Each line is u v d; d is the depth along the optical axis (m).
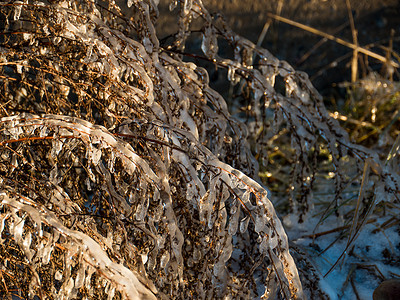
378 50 4.33
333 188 2.84
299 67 4.11
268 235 1.46
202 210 1.51
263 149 2.12
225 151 1.96
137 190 1.44
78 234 1.25
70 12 1.60
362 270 2.13
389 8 4.57
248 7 4.12
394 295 1.65
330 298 1.86
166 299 1.50
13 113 1.81
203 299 1.58
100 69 1.59
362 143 3.25
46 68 1.79
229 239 1.51
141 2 1.71
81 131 1.34
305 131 2.06
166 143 1.45
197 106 1.84
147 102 1.59
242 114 3.37
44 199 1.50
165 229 1.44
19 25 1.99
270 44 4.15
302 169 2.12
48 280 1.49
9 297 1.38
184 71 1.85
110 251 1.45
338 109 3.67
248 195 1.45
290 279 1.50
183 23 2.01
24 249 1.25
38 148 1.77
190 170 1.48
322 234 2.36
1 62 1.72
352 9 4.50
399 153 2.29
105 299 1.52
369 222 2.41
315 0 4.37
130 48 1.64
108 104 1.71
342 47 4.28
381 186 1.99
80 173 1.92
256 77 1.99
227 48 3.81
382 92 3.53
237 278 1.78
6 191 1.33
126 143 1.47
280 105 2.01
